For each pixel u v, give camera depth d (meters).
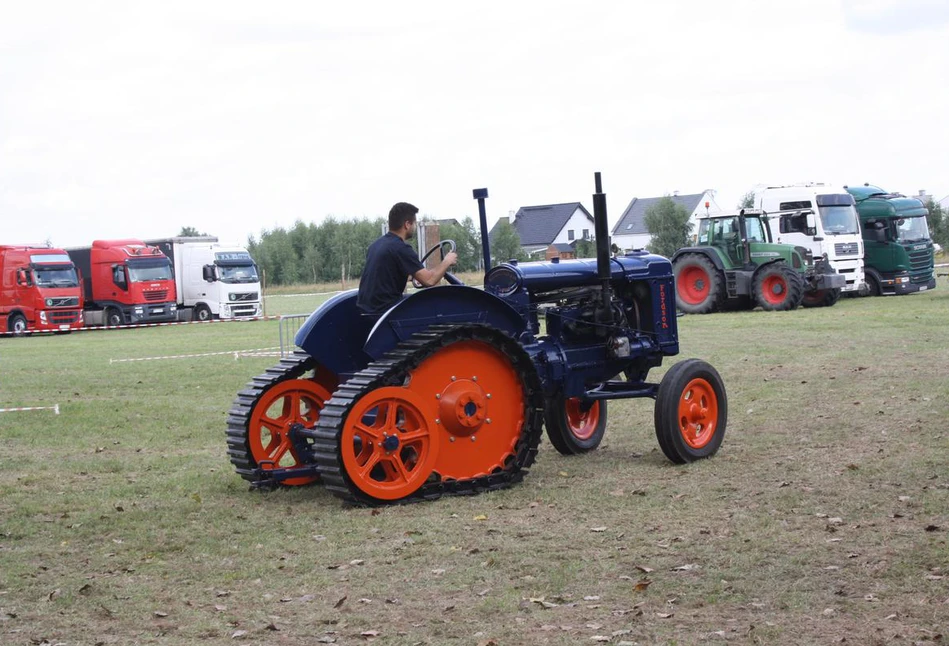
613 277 8.15
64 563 5.70
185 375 16.00
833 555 5.29
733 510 6.32
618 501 6.68
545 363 7.85
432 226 14.95
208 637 4.48
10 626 4.68
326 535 6.11
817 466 7.47
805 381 11.96
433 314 7.12
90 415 11.68
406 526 6.25
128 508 6.99
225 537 6.18
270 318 36.19
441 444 7.06
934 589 4.72
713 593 4.79
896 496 6.46
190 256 38.88
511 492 7.07
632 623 4.45
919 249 30.50
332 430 6.64
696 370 7.90
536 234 75.81
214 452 9.22
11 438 10.24
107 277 37.50
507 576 5.18
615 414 10.47
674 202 57.03
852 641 4.16
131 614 4.80
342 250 63.56
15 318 34.78
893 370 12.52
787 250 25.52
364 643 4.34
